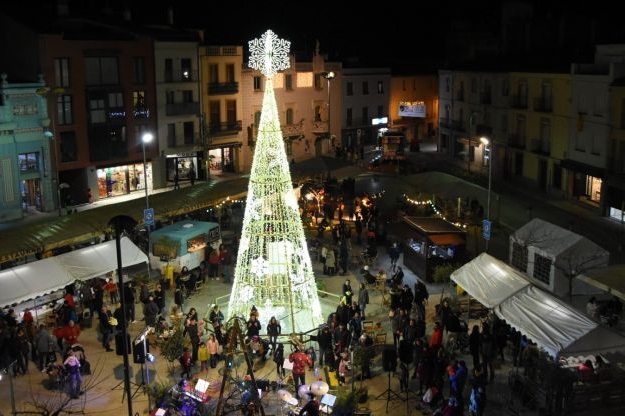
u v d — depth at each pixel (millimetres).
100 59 48875
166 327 23609
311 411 17047
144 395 20375
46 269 25062
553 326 19906
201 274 29906
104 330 23469
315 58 67938
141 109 51938
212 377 21359
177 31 55688
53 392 20750
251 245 24297
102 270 26516
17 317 25391
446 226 31094
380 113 77188
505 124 57719
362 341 21312
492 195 42969
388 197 47969
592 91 44438
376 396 20281
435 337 21078
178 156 55562
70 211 44438
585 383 18594
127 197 50844
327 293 27000
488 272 24250
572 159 47250
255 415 18328
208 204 37406
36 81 44719
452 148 69875
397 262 33438
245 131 61750
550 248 27266
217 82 58219
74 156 47719
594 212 43844
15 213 43188
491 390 20375
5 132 42031
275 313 25125
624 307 25281
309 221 38781
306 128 68062
